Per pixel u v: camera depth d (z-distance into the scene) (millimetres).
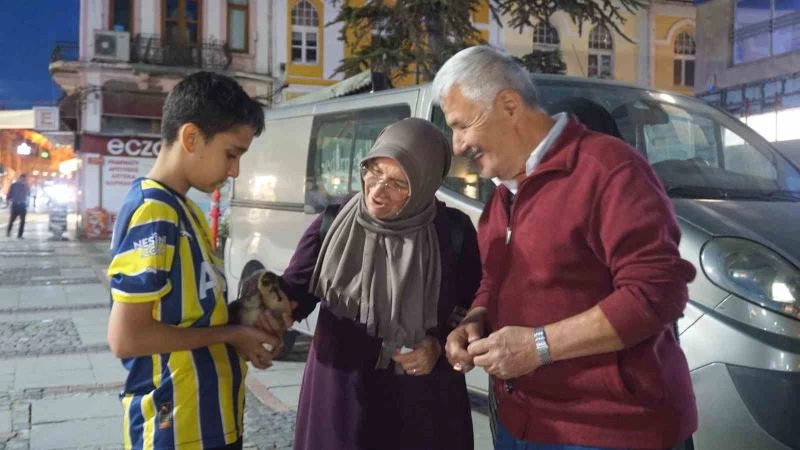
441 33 10297
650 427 2010
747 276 3109
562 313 2045
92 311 9266
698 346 3090
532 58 10734
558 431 2100
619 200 1937
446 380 2400
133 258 1999
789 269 3102
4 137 54688
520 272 2119
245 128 2186
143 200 2064
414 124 2350
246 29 24766
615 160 1996
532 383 2162
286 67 24875
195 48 24188
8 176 55406
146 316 2004
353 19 10641
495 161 2188
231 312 2371
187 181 2184
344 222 2416
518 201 2135
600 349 1902
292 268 2541
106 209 23453
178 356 2125
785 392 2934
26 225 29844
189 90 2127
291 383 5973
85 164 23297
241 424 2295
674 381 2059
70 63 23203
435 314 2338
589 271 2031
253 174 6770
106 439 4621
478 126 2139
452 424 2395
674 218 1975
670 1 25875
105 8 23703
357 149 5359
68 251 18250
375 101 5273
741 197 3936
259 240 6465
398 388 2363
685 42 26328
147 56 23703
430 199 2377
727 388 3018
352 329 2385
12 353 6891
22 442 4547
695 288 3172
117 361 6613
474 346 2033
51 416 5055
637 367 2008
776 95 10992
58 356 6805
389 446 2354
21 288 11359
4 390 5672
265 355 2262
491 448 4461
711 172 4223
